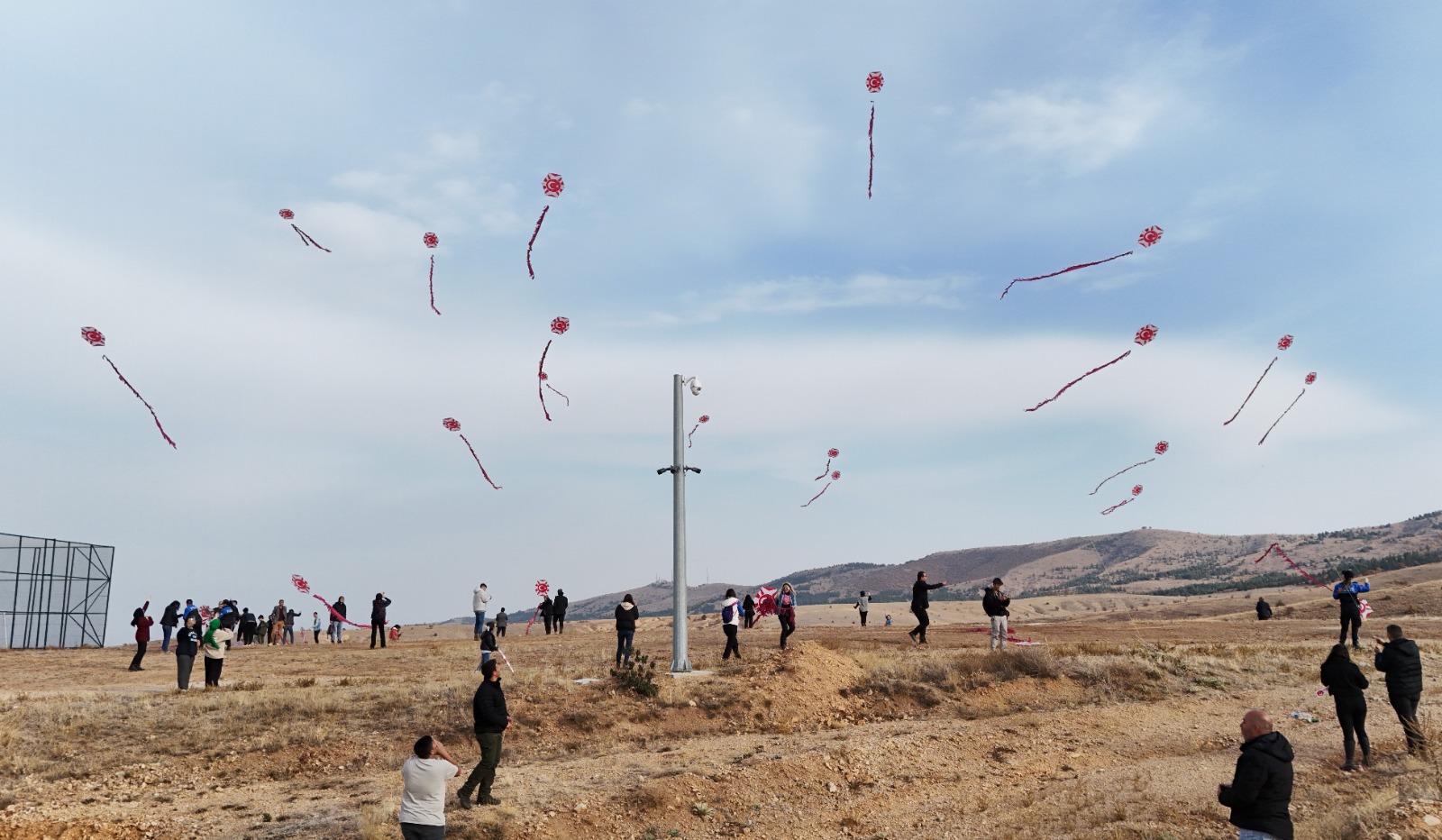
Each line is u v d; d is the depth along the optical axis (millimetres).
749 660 22719
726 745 16922
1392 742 14945
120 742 16172
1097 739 17203
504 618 40531
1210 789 13234
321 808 13344
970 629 36344
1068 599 171000
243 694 19031
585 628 49156
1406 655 13570
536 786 14102
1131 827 11617
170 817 12953
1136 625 38125
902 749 16594
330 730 16859
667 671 22062
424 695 18984
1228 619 47219
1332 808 11469
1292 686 21047
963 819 13109
